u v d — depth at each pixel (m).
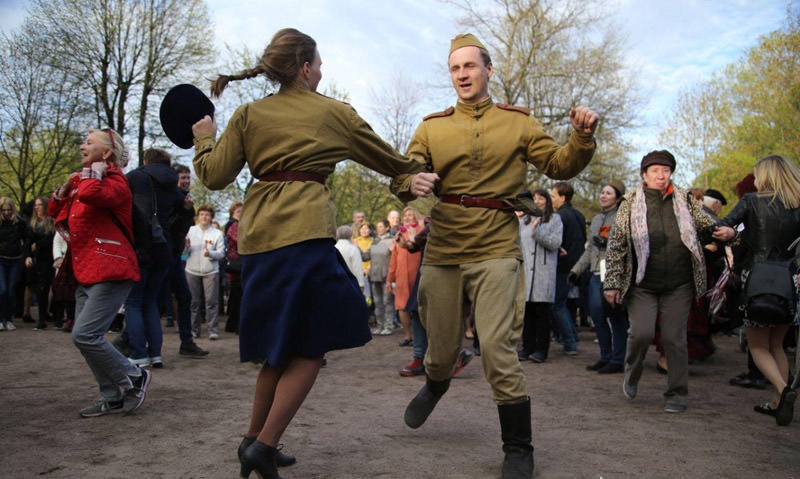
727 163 27.11
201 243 8.38
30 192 22.22
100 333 3.85
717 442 3.57
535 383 5.54
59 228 4.03
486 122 3.20
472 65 3.24
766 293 4.09
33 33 21.11
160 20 22.14
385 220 10.03
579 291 8.65
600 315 6.29
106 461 3.01
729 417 4.25
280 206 2.55
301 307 2.54
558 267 7.42
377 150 2.86
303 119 2.63
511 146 3.14
